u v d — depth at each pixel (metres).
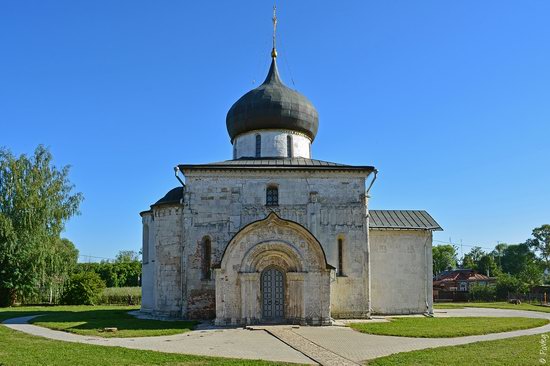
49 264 57.31
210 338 26.00
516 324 32.38
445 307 53.94
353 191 37.72
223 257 32.88
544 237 116.62
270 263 33.53
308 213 37.12
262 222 33.22
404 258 43.12
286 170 37.44
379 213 45.53
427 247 43.59
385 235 43.28
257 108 41.91
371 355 20.62
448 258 133.75
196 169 37.16
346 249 37.00
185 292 36.25
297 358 19.97
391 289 42.56
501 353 20.77
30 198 56.12
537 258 119.12
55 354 20.55
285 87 43.69
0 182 56.62
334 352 21.38
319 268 32.97
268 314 33.19
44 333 28.52
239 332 28.58
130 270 124.12
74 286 62.66
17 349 21.97
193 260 36.47
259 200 37.22
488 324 32.19
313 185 37.62
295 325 31.31
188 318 35.84
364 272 36.78
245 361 19.09
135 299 64.94
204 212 36.94
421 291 42.84
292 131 42.44
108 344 23.81
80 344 23.55
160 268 38.97
